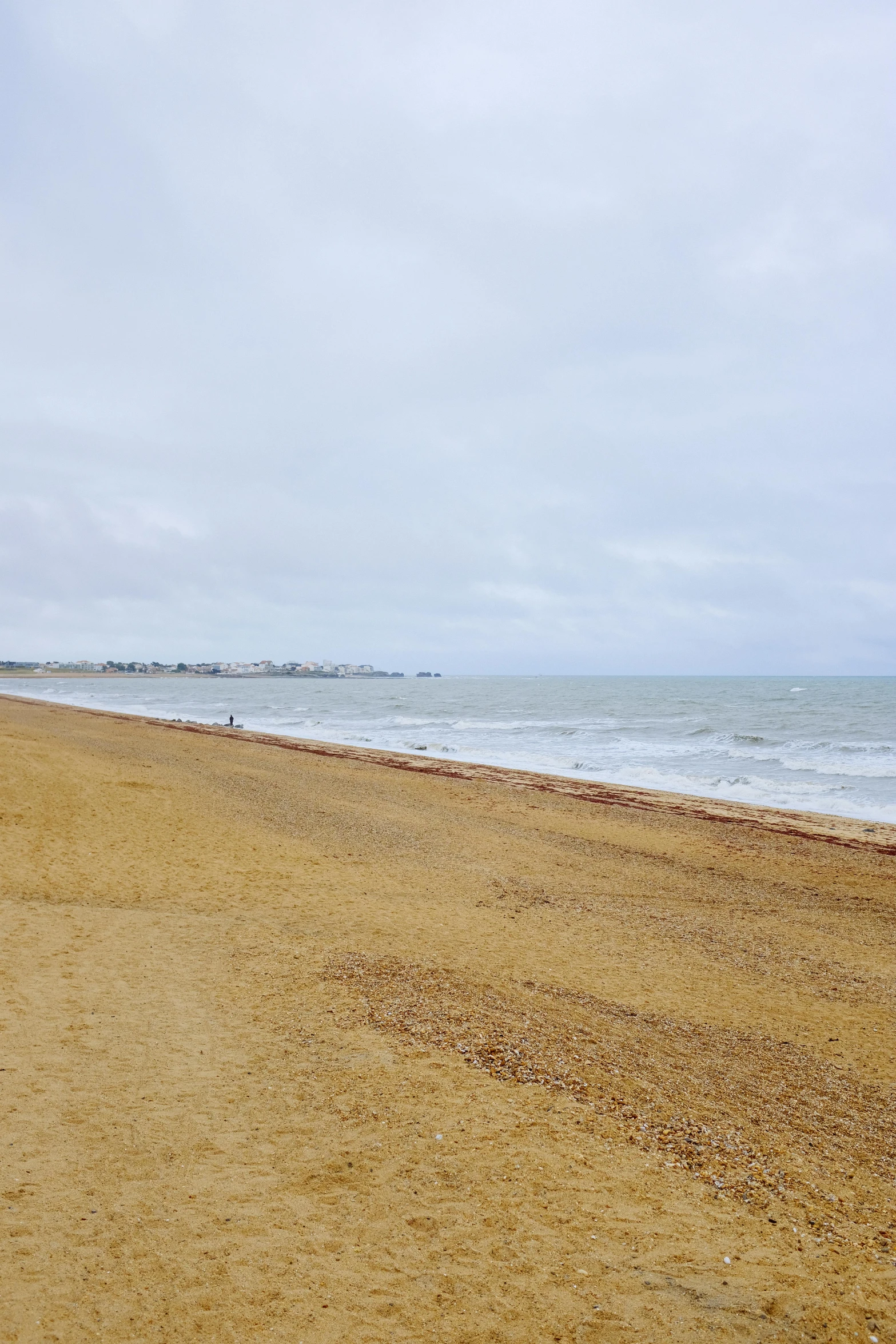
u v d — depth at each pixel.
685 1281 3.97
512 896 13.90
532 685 180.38
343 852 16.17
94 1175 4.84
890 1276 4.12
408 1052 6.72
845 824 22.91
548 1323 3.69
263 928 10.84
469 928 11.67
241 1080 6.21
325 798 22.48
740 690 128.88
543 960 10.36
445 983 8.77
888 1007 9.67
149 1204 4.56
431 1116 5.64
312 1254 4.17
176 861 14.32
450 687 158.62
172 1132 5.39
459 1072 6.38
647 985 9.73
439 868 15.52
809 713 69.38
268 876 13.88
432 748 41.31
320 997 8.09
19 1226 4.28
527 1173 4.95
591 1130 5.56
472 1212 4.54
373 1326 3.66
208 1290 3.87
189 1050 6.76
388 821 19.92
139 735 38.19
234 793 21.61
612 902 14.02
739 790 29.34
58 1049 6.67
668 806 24.94
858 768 34.47
